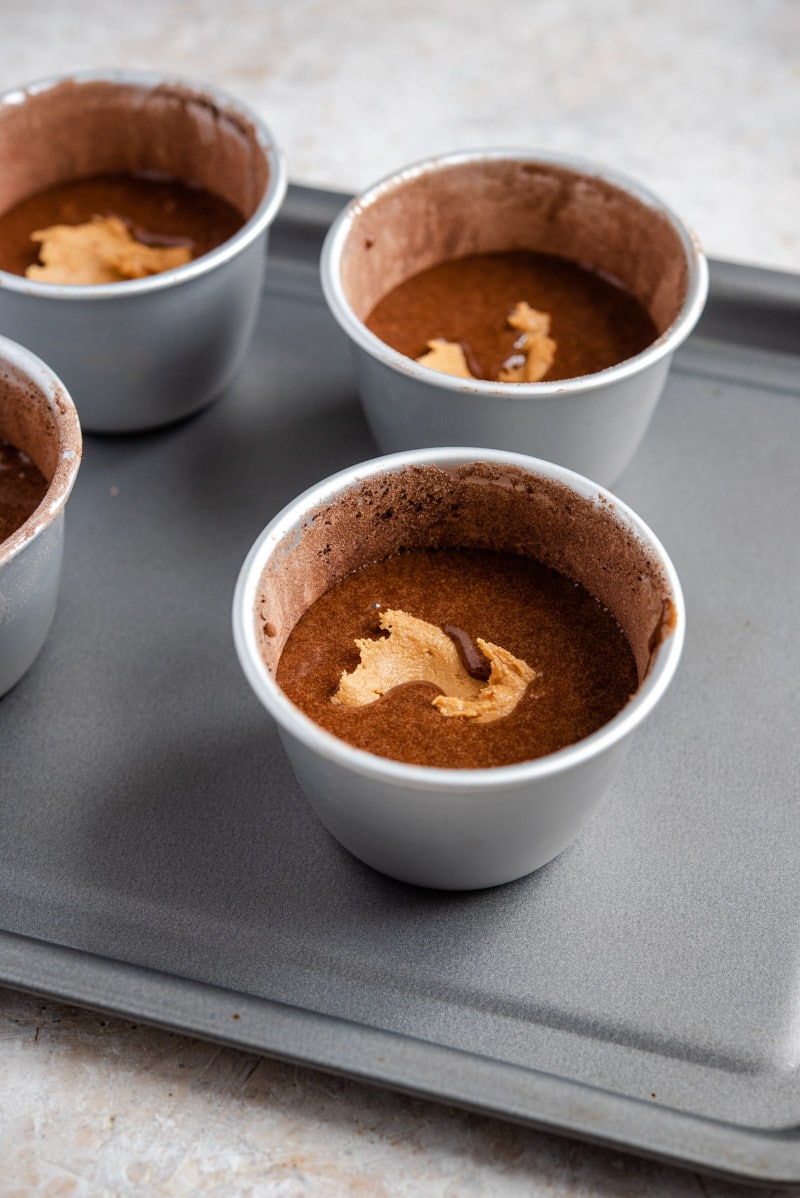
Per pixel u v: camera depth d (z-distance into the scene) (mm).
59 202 566
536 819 409
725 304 558
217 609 493
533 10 708
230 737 467
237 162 551
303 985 424
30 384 466
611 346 521
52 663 481
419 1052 412
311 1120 416
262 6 708
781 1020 422
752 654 485
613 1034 419
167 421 532
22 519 475
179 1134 414
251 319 533
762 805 456
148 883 441
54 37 688
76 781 458
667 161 639
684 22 701
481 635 452
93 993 420
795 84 673
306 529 443
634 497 521
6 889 440
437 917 435
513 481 453
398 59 685
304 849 446
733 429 539
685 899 439
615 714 436
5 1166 410
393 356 474
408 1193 407
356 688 439
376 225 520
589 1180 408
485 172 529
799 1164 397
